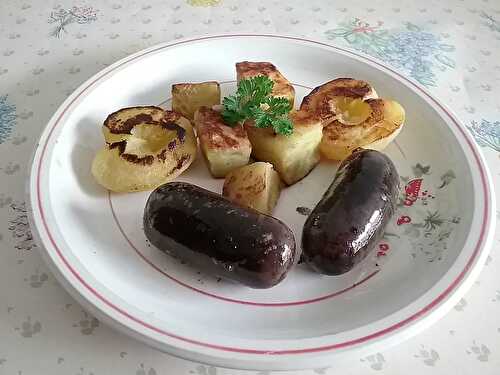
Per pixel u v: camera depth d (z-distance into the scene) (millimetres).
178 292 198
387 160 222
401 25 348
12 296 199
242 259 186
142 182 232
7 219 226
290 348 169
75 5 352
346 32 340
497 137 274
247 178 225
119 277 202
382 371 183
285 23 344
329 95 264
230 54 299
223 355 167
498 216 236
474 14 360
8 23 335
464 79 310
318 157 252
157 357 184
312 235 197
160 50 290
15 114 275
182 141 241
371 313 193
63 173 233
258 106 244
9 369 179
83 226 219
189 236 192
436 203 237
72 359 182
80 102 256
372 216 200
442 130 255
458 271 194
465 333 194
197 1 358
